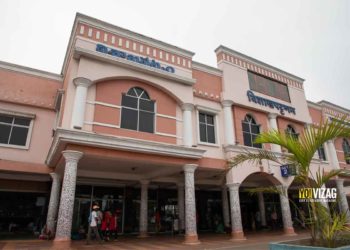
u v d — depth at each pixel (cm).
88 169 1399
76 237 1384
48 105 1470
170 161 1203
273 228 2055
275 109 1748
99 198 1641
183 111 1348
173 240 1318
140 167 1368
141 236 1470
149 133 1216
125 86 1213
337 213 719
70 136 952
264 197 2284
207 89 1505
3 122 1374
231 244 1152
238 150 1444
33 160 1369
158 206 1834
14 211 1483
